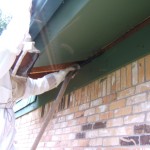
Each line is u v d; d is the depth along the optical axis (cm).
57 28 268
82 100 362
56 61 346
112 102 295
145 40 257
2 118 229
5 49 206
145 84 251
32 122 569
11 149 229
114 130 279
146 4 227
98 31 273
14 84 246
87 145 322
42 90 286
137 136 246
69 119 386
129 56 276
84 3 221
